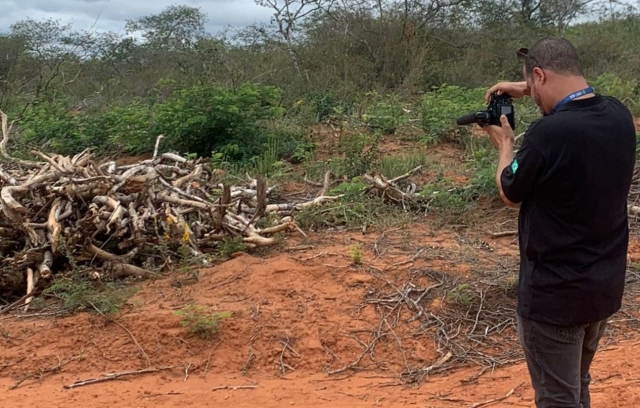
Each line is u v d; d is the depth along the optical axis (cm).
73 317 509
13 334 494
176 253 598
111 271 569
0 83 1714
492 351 474
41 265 565
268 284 544
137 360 466
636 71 1775
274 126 1128
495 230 694
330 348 475
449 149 1098
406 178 863
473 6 1966
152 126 1085
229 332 482
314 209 725
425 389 429
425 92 1597
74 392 430
